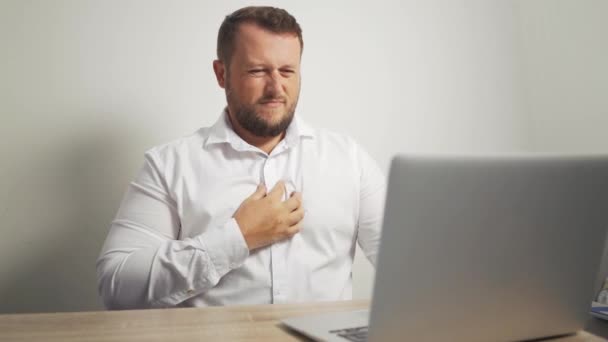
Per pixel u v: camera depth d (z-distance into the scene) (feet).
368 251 4.74
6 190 4.91
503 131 6.50
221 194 4.32
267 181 4.43
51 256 5.05
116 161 5.20
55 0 5.02
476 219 1.93
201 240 3.85
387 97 6.06
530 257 2.08
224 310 2.70
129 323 2.41
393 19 6.08
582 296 2.30
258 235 4.00
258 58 4.28
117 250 4.08
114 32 5.18
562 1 5.99
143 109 5.27
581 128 5.86
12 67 4.91
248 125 4.41
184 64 5.39
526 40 6.56
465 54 6.36
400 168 1.78
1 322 2.42
